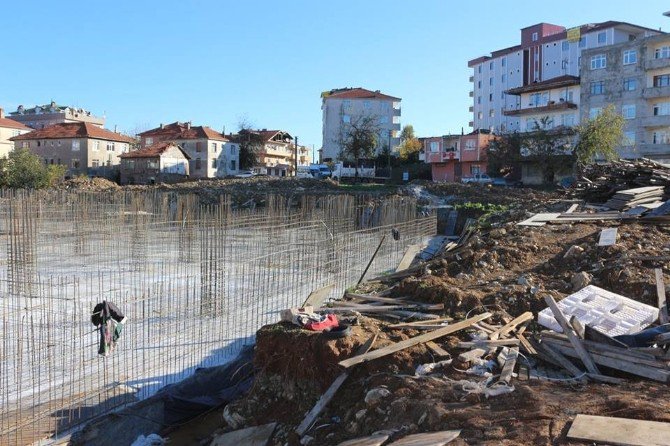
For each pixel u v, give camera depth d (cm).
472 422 517
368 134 5556
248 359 917
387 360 702
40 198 2467
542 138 4138
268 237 1706
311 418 661
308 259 1455
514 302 870
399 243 1827
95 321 813
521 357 699
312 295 1035
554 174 4203
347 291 1089
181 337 1010
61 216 2317
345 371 696
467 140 5125
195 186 4125
